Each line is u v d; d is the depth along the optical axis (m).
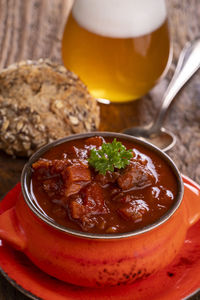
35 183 0.56
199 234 0.59
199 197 0.59
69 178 0.53
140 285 0.55
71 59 0.75
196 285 0.55
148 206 0.54
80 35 0.72
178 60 0.87
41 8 0.94
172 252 0.56
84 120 0.72
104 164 0.54
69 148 0.59
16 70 0.74
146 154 0.59
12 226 0.56
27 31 0.90
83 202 0.53
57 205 0.54
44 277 0.55
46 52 0.87
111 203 0.54
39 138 0.70
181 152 0.74
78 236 0.52
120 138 0.60
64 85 0.73
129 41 0.71
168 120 0.78
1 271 0.55
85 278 0.54
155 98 0.81
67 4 0.95
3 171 0.70
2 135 0.70
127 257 0.53
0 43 0.87
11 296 0.57
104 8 0.70
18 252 0.57
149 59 0.73
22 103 0.71
